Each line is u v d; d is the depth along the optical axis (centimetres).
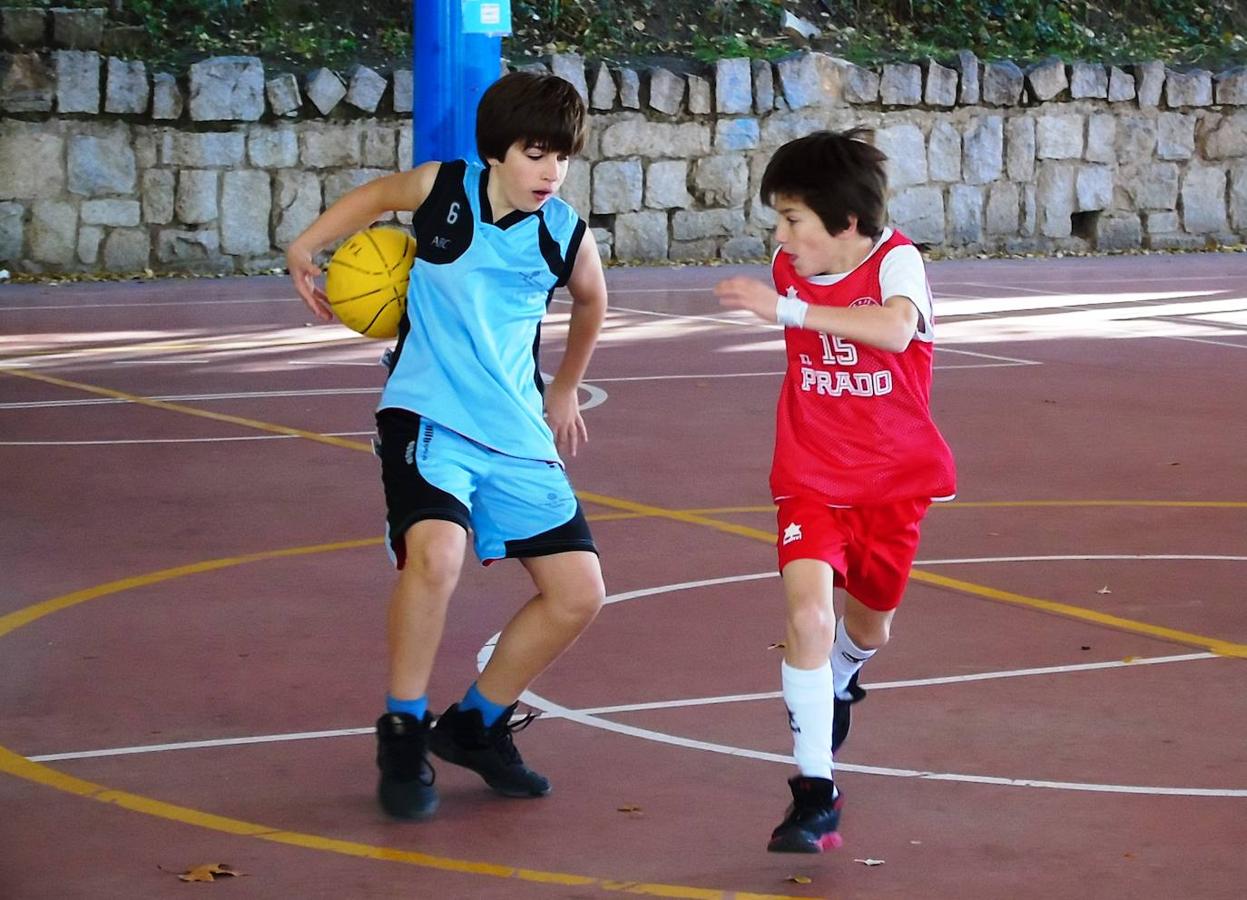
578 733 854
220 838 709
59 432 1762
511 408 743
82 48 3534
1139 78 4362
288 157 3628
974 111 4216
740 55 4100
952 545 1293
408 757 728
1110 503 1457
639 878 671
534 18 4088
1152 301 3250
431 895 649
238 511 1385
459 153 1423
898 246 736
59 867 673
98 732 845
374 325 775
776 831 693
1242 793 772
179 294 3228
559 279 754
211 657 980
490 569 1197
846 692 807
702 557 1245
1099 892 661
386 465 745
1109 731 862
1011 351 2522
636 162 3922
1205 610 1104
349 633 1033
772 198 740
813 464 741
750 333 2698
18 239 3459
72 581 1157
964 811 750
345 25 3925
